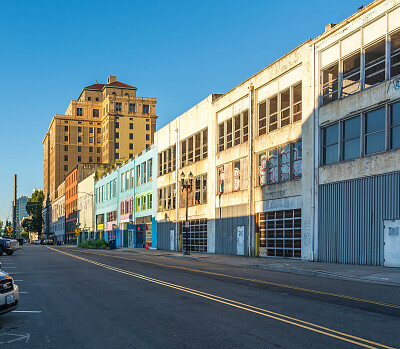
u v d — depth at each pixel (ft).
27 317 29.58
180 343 22.61
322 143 78.59
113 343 22.85
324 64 79.46
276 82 93.40
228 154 110.93
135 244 181.37
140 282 48.55
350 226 70.33
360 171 68.74
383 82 65.46
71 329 26.05
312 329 25.25
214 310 31.27
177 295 38.58
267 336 23.75
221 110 116.67
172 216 144.05
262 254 95.50
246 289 42.52
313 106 80.28
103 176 242.17
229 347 21.74
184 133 138.00
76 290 42.34
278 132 91.04
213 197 117.60
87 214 280.10
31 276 55.47
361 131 69.46
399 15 64.08
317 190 77.97
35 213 526.16
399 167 61.67
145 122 433.89
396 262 61.57
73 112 477.77
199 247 125.59
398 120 63.00
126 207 195.93
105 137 436.35
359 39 71.72
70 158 472.03
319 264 70.49
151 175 167.22
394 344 22.04
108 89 454.40
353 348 21.39
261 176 97.04
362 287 44.75
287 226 86.94
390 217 62.85
